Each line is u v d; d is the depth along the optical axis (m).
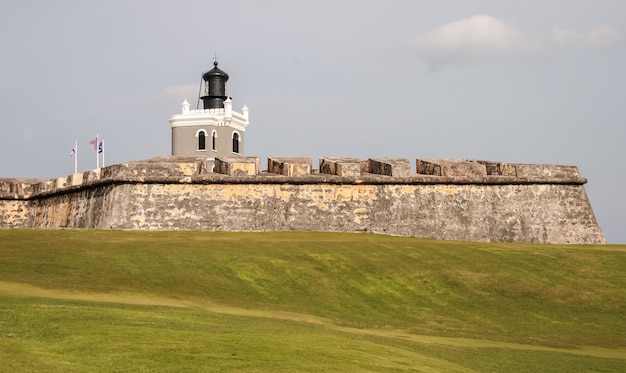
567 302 49.19
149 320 34.16
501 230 72.44
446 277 52.09
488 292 50.31
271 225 69.00
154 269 48.75
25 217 80.44
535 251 59.34
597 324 45.84
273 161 73.56
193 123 121.88
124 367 25.98
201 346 29.09
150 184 68.44
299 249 55.72
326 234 65.56
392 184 71.12
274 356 28.33
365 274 51.75
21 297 38.66
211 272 49.31
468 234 71.56
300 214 69.56
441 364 31.42
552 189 74.62
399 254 56.22
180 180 68.50
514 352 37.69
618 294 50.53
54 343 28.48
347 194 70.44
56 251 51.44
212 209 68.62
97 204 70.81
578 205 75.06
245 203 69.12
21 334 29.42
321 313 44.53
